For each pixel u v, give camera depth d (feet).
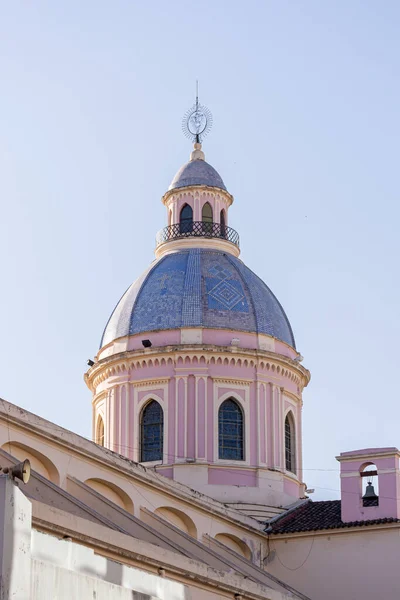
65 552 76.02
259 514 172.04
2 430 118.62
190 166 201.87
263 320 185.57
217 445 175.94
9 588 65.98
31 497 107.14
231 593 121.60
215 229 196.65
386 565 156.25
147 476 141.38
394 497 160.25
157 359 179.63
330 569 159.33
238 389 179.52
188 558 114.62
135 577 83.92
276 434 180.34
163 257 194.29
